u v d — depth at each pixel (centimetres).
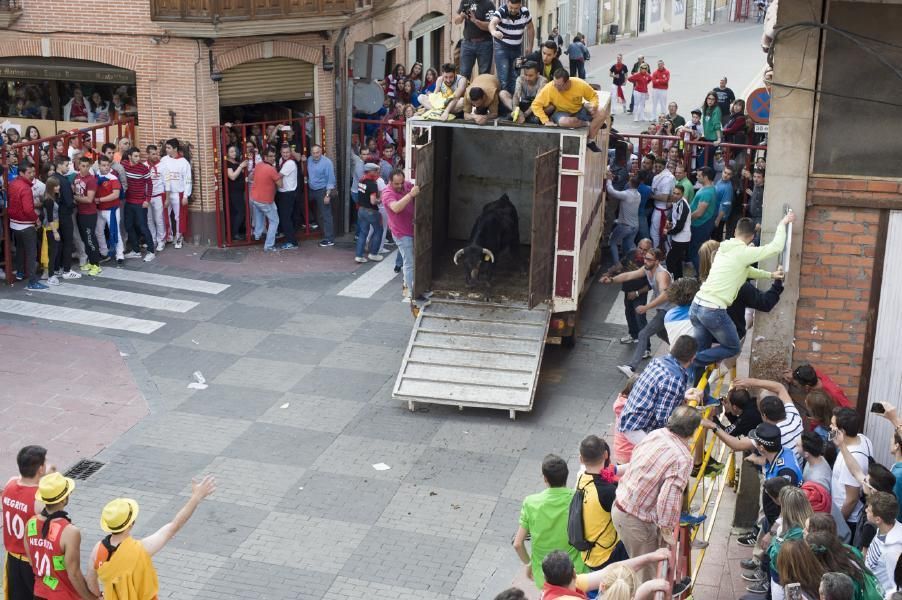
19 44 2150
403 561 1160
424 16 2930
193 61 2069
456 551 1180
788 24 1009
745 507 1150
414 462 1362
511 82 1691
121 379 1570
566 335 1636
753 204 2012
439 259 1788
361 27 2466
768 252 1049
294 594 1101
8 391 1518
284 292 1916
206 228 2133
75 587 913
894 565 862
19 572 957
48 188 1869
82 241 1966
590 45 4819
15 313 1780
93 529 1211
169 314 1803
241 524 1224
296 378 1589
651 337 1755
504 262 1747
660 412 970
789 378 1092
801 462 1034
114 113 2209
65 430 1422
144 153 2148
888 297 1060
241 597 1095
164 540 908
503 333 1558
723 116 2619
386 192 1603
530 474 1338
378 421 1466
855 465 966
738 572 1084
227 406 1500
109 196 1969
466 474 1337
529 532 918
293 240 2155
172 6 2014
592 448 877
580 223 1566
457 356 1527
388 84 2541
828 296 1073
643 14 5297
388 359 1658
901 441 970
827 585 733
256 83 2152
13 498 938
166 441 1403
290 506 1261
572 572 739
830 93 1019
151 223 2084
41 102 2245
